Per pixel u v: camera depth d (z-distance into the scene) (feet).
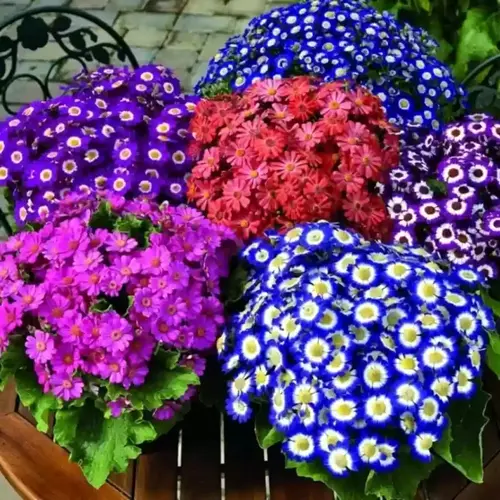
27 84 8.29
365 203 3.73
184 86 8.09
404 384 3.10
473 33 5.90
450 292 3.26
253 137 3.73
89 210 3.56
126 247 3.39
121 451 3.27
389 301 3.22
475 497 3.31
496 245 3.72
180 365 3.35
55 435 3.30
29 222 3.80
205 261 3.47
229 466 3.45
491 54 5.87
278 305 3.29
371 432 3.10
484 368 3.54
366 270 3.28
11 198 4.32
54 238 3.43
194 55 8.57
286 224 3.71
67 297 3.32
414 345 3.15
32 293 3.32
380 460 3.08
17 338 3.39
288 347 3.21
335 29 4.51
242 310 3.59
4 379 3.37
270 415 3.22
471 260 3.71
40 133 4.09
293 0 9.36
